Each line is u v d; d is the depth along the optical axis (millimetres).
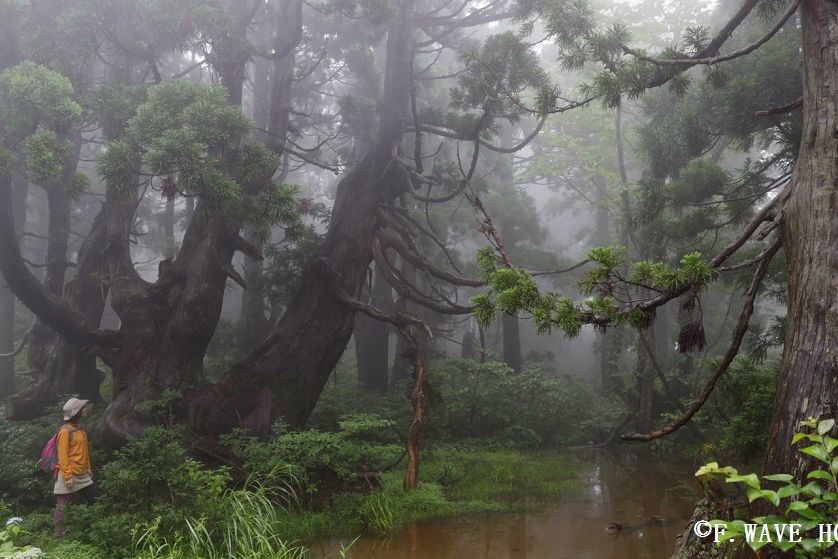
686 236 11852
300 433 9445
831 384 3705
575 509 9320
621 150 17969
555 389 16172
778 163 10836
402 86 14406
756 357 9383
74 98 11062
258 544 6367
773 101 9891
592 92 7707
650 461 13289
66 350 12852
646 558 7172
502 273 4805
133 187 10227
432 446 13523
